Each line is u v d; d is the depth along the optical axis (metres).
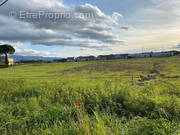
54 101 5.44
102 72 22.59
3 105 4.92
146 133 2.66
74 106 4.48
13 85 8.11
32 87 7.07
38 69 33.97
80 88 6.55
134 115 4.17
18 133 3.35
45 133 3.03
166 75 14.85
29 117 3.89
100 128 2.90
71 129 3.09
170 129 2.65
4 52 55.09
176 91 6.24
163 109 3.92
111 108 4.48
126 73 19.34
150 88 6.01
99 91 5.71
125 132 2.87
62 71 27.42
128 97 4.96
